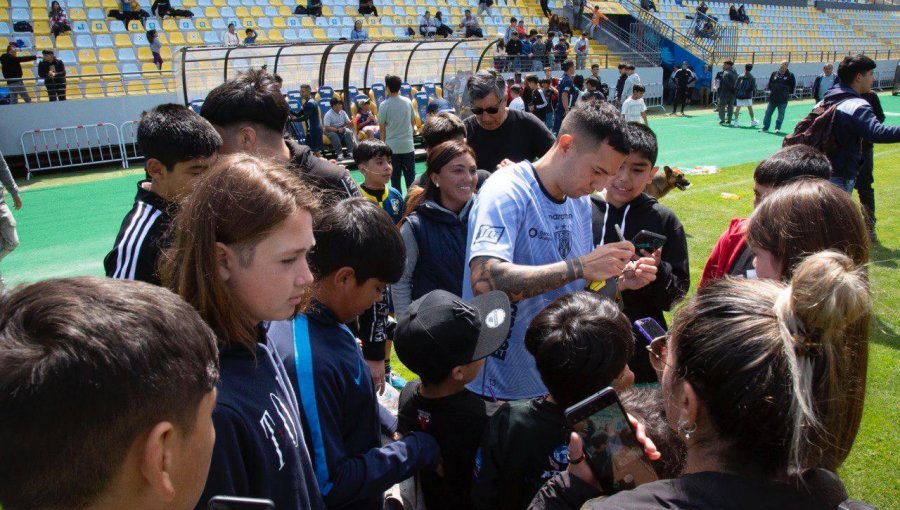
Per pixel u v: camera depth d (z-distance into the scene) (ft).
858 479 10.28
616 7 90.33
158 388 2.64
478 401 6.47
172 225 5.03
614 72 74.28
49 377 2.39
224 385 3.95
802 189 6.04
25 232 27.17
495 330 6.46
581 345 5.47
